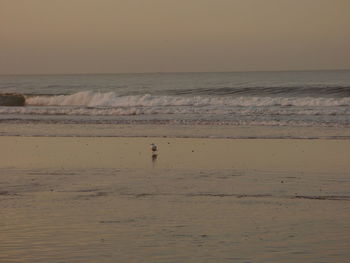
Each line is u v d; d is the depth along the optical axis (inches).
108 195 934.4
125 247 654.5
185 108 2325.3
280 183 1013.8
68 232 716.7
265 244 658.8
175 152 1393.9
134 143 1550.2
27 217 794.2
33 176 1117.7
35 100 3191.4
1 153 1432.1
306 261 600.1
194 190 963.3
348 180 1029.2
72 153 1406.3
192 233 707.4
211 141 1558.8
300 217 777.6
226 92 3464.6
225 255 622.5
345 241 664.4
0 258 623.5
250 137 1610.5
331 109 2219.5
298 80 6186.0
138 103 2802.7
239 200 886.4
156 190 968.9
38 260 615.8
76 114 2346.2
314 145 1454.2
